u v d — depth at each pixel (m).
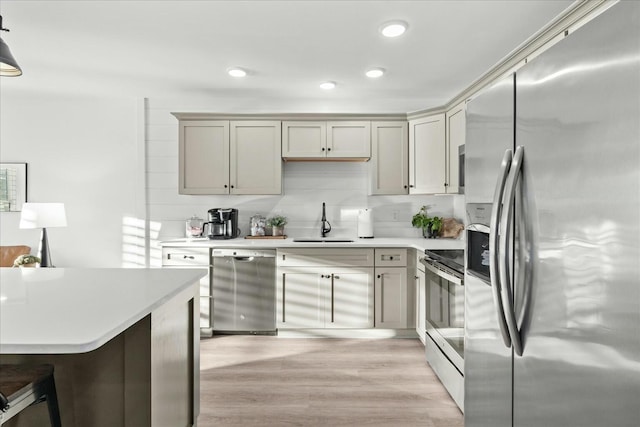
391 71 3.14
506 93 1.23
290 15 2.23
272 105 3.96
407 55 2.81
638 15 0.72
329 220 4.01
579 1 1.76
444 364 2.39
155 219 3.95
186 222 3.92
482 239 1.45
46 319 1.10
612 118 0.78
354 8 2.15
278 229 3.89
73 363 1.37
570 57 0.90
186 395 1.73
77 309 1.21
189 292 1.74
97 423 1.37
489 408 1.36
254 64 2.99
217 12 2.20
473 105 1.52
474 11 2.18
